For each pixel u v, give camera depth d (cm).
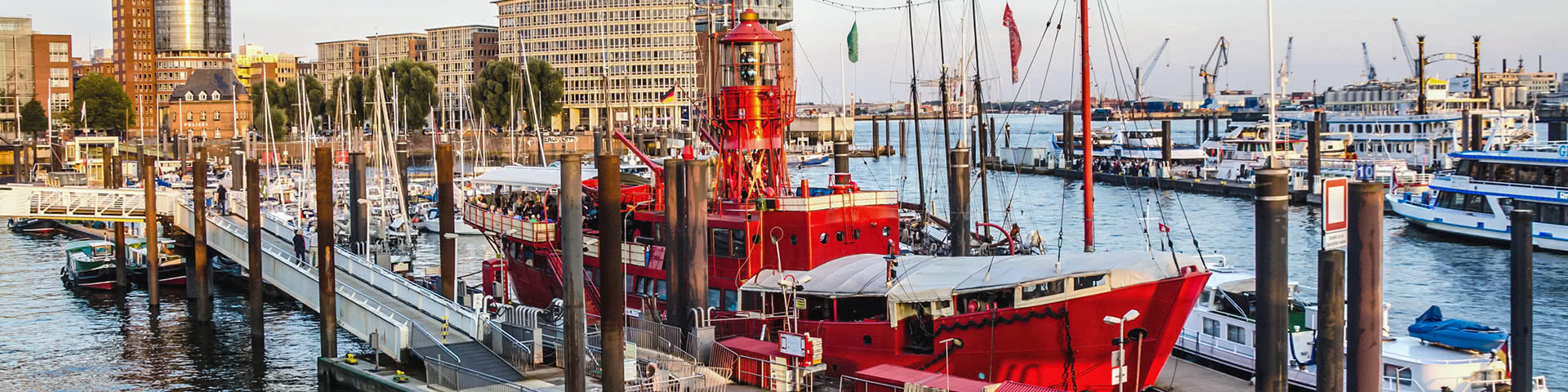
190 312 8444
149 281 8631
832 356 5138
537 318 5953
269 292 9006
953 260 5234
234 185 15712
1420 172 15512
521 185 6844
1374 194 3481
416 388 5453
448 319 6125
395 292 6869
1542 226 10125
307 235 9169
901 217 8444
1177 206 14938
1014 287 4728
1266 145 16888
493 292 7419
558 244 6394
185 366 6812
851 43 8469
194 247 8712
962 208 6412
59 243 12494
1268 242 3766
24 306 8750
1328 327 3619
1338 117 17338
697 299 5347
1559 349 6575
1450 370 4722
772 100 5869
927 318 4922
